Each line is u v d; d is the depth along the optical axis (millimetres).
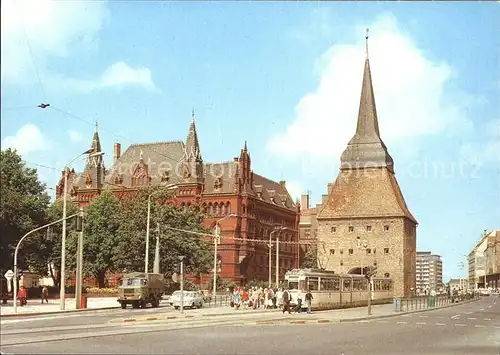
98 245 91000
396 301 60469
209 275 120688
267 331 32688
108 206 92500
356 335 31797
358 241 100875
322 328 36438
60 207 90375
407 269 100375
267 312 52281
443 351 24688
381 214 100125
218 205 127062
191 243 92125
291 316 46875
